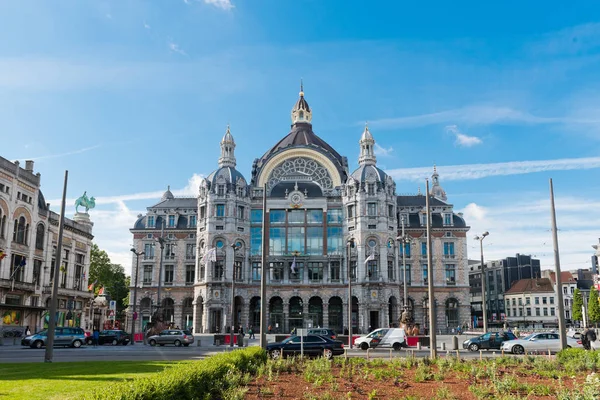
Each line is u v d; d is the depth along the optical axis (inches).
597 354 1095.0
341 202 3809.1
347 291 3627.0
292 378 921.5
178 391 604.4
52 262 3078.2
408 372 1005.2
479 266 5999.0
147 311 3895.2
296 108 4505.4
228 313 3565.5
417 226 3954.2
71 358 1457.9
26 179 2773.1
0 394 681.6
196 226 3993.6
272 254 3757.4
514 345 1733.5
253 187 3929.6
